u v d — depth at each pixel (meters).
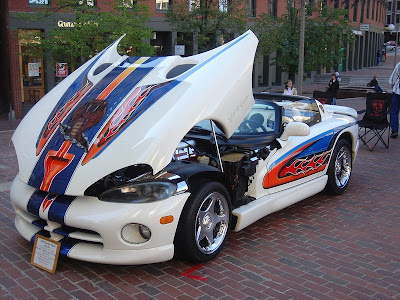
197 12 17.36
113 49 5.58
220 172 4.44
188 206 4.09
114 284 3.91
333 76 20.03
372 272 4.27
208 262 4.40
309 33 19.23
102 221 3.76
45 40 13.58
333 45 19.86
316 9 19.80
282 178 5.50
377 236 5.18
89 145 4.03
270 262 4.43
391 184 7.39
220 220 4.50
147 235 3.91
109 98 4.48
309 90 29.25
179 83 4.44
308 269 4.30
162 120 4.09
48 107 4.84
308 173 5.96
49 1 16.81
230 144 5.12
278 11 27.20
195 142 5.13
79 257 3.91
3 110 19.03
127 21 13.01
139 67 4.86
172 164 4.39
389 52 71.69
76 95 4.77
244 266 4.33
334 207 6.19
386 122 10.05
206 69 4.58
